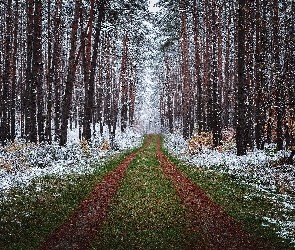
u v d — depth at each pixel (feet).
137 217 33.86
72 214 33.96
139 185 48.42
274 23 64.28
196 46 103.09
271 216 33.81
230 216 34.14
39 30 70.69
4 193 37.01
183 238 28.78
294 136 60.39
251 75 79.36
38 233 28.50
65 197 38.47
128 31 144.15
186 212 35.76
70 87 70.49
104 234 29.25
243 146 67.56
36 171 50.47
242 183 46.50
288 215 34.01
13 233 27.73
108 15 96.07
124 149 104.27
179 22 124.26
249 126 76.48
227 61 115.55
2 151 71.00
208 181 49.60
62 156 64.54
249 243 27.66
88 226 31.04
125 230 30.30
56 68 96.02
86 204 37.68
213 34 79.71
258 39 69.15
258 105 72.84
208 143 85.40
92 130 158.30
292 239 27.91
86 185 45.65
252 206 36.91
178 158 79.46
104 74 171.12
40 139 82.07
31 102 73.26
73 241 27.58
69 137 135.74
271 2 73.67
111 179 52.21
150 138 191.62
